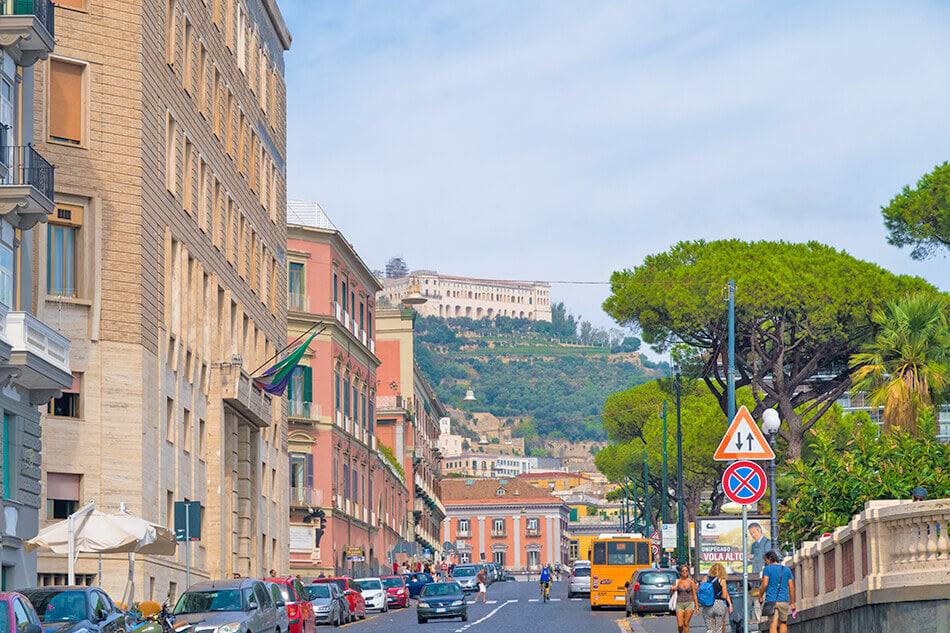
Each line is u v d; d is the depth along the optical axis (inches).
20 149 1702.8
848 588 1179.9
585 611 2967.5
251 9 2955.2
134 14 2114.9
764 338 3036.4
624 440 5369.1
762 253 2962.6
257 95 3034.0
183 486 2342.5
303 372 3816.4
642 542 2908.5
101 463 2031.3
